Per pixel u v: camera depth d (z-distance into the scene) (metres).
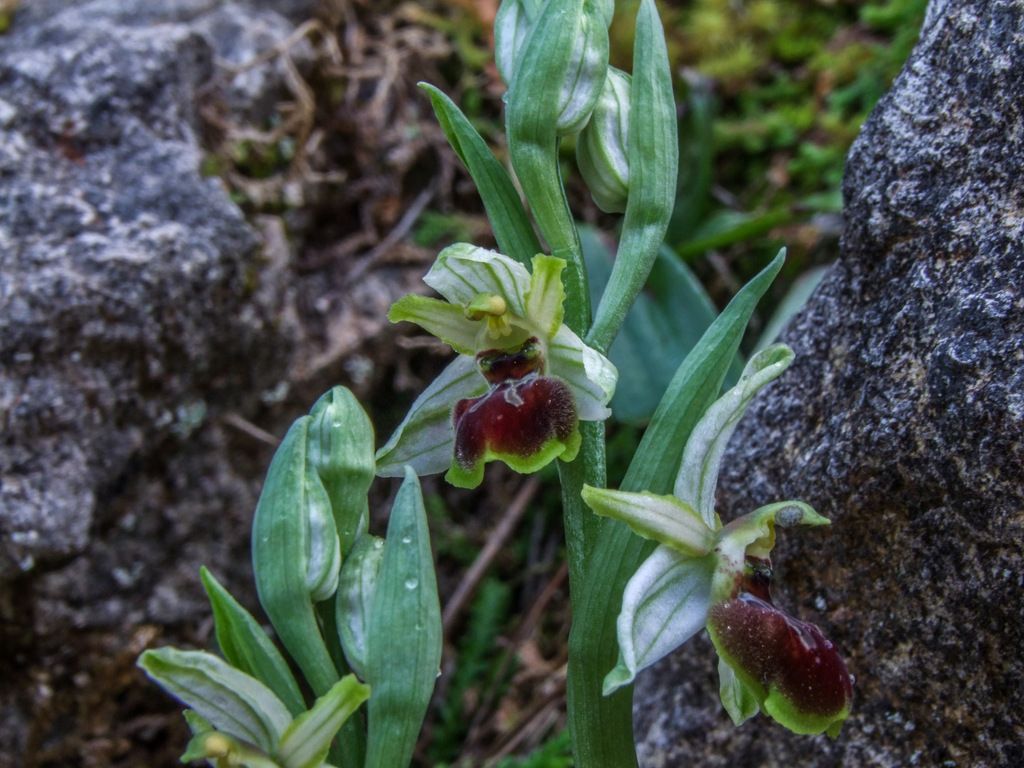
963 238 0.07
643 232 0.07
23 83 0.11
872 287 0.08
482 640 0.13
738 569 0.07
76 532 0.10
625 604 0.06
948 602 0.07
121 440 0.11
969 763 0.08
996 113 0.07
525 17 0.08
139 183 0.11
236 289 0.11
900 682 0.08
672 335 0.12
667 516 0.06
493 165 0.07
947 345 0.07
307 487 0.07
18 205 0.11
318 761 0.06
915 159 0.08
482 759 0.13
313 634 0.07
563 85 0.07
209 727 0.06
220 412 0.12
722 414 0.06
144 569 0.11
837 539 0.08
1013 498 0.07
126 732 0.12
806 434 0.09
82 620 0.11
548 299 0.07
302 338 0.13
